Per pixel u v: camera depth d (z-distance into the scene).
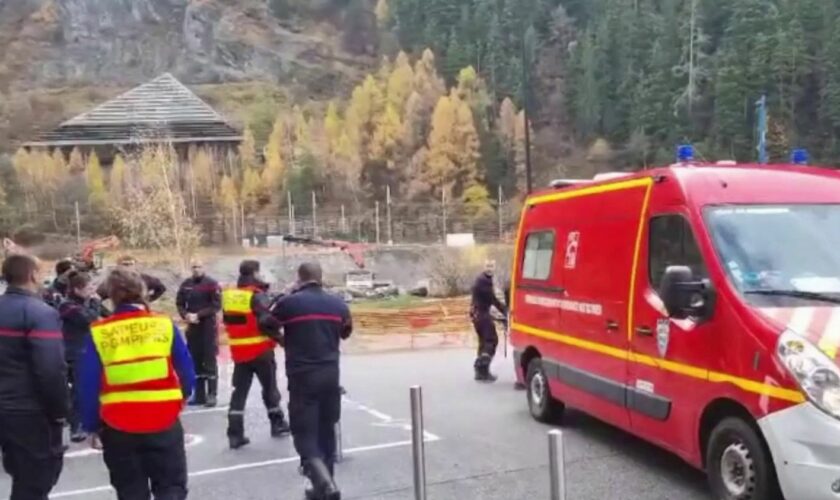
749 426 5.57
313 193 92.75
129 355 4.95
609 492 6.65
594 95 112.88
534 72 123.19
